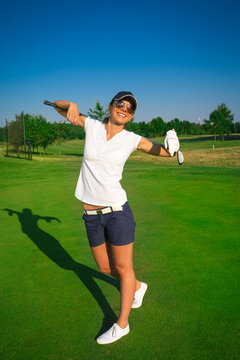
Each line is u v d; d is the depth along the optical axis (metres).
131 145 2.12
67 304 2.39
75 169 14.63
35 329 2.09
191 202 5.84
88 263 3.18
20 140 28.56
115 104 2.01
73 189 8.04
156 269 2.93
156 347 1.88
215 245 3.53
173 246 3.53
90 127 2.14
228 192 6.72
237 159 26.33
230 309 2.24
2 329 2.10
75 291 2.59
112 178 2.05
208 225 4.30
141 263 3.08
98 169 2.04
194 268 2.94
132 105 2.00
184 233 3.99
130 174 10.66
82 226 4.53
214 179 8.53
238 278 2.71
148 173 10.89
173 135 2.12
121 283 2.05
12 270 3.02
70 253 3.46
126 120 2.03
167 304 2.33
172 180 8.74
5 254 3.46
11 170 14.69
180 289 2.54
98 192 2.04
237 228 4.13
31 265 3.14
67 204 6.16
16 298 2.49
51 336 2.02
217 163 23.64
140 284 2.31
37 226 4.58
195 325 2.07
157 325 2.09
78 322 2.16
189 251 3.37
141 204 5.82
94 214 2.08
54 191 7.80
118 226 2.02
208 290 2.51
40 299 2.47
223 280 2.68
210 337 1.95
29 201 6.55
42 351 1.88
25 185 8.95
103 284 2.71
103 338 1.94
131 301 2.01
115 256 2.07
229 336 1.95
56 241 3.88
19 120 27.81
